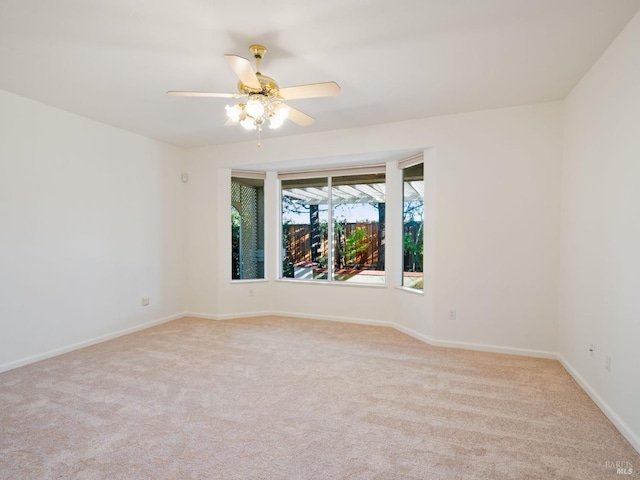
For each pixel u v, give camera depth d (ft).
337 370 9.95
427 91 9.91
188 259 16.43
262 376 9.52
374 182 15.40
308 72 8.73
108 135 12.85
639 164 6.29
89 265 12.19
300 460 6.00
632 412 6.45
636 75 6.40
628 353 6.63
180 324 14.97
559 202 10.72
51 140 10.98
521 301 11.19
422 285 13.53
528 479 5.55
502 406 7.89
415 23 6.70
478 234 11.61
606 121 7.61
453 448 6.35
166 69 8.58
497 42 7.38
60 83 9.36
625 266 6.76
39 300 10.66
